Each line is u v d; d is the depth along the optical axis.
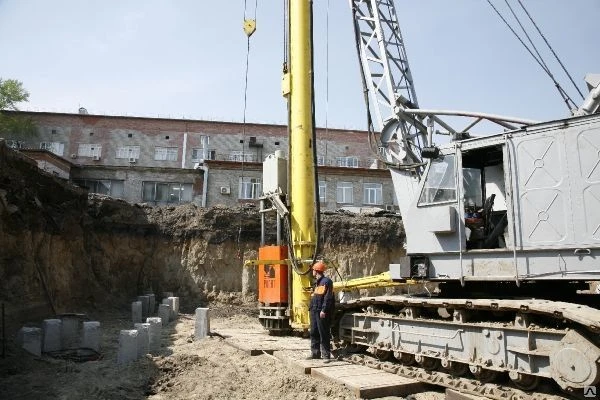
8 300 12.80
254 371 9.02
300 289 11.73
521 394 6.86
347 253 24.83
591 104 8.48
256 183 35.00
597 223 6.68
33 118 46.31
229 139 47.97
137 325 10.49
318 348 9.61
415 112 11.49
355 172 36.59
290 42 12.30
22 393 7.29
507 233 8.02
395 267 9.23
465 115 10.80
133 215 22.62
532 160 7.37
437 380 7.86
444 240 8.23
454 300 7.91
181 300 21.78
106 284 20.05
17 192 14.66
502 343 7.22
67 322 11.06
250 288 22.56
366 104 12.50
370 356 9.59
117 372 8.48
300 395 7.52
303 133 11.92
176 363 9.15
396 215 27.34
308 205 11.81
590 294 7.98
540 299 7.50
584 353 6.06
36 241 15.20
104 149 46.47
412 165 11.15
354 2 12.91
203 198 34.34
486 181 8.94
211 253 22.91
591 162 6.85
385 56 12.33
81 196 20.03
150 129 47.47
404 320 8.81
